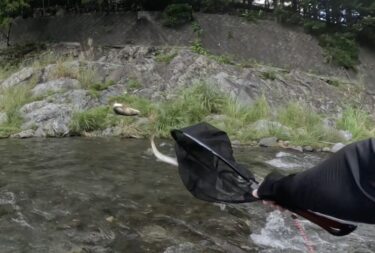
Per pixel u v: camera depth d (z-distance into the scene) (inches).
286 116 369.4
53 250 129.1
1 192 178.4
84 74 417.7
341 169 57.2
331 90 450.3
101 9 603.8
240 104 376.2
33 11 653.9
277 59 510.9
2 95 391.9
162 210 165.9
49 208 162.7
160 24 545.6
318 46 524.4
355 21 557.6
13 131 326.0
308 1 537.3
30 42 607.8
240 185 71.1
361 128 366.3
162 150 279.0
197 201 177.5
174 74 428.5
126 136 329.1
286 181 63.4
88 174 211.3
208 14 545.3
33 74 426.3
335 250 138.8
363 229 158.6
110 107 367.2
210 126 76.2
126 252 129.6
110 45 537.3
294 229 154.2
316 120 368.2
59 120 337.1
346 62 510.6
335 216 57.4
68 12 633.6
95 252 129.0
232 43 522.3
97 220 153.3
